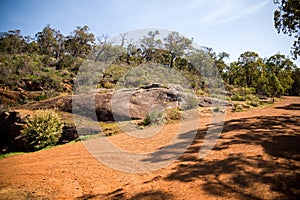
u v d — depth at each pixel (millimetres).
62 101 11195
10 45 32188
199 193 2908
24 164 4863
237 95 17953
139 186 3301
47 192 3299
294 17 9758
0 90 14977
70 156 5160
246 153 4129
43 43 35312
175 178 3445
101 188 3355
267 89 20109
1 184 3646
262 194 2725
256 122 7176
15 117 8812
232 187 2963
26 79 18281
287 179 3021
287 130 5816
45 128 7250
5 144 8156
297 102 17906
